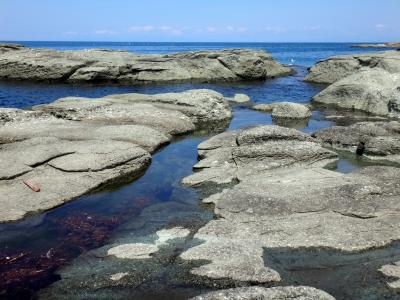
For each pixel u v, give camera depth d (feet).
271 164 48.62
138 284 28.07
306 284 27.96
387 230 33.83
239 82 146.51
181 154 57.77
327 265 29.94
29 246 33.65
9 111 63.98
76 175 44.80
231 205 37.96
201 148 55.93
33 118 64.64
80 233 35.81
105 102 75.10
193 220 37.68
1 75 143.33
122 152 49.83
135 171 49.52
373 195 38.27
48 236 35.24
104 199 42.75
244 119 83.30
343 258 30.71
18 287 28.35
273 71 171.22
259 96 112.57
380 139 55.62
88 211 39.91
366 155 55.52
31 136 55.36
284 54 392.68
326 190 39.14
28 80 139.44
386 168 44.01
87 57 146.41
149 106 76.13
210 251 31.07
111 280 28.55
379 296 26.76
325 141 61.11
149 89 124.06
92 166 46.06
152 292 27.27
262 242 32.58
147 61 151.74
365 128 62.08
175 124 69.87
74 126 61.77
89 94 112.78
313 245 32.12
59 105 73.56
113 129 59.93
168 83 140.36
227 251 30.96
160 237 34.47
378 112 87.10
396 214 36.09
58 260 31.50
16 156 46.37
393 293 27.02
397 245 32.17
